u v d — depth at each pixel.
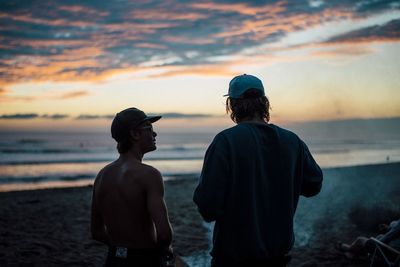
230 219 2.17
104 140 87.94
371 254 4.39
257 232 2.14
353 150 56.56
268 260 2.17
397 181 13.55
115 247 2.54
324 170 19.09
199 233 7.29
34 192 13.84
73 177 22.98
